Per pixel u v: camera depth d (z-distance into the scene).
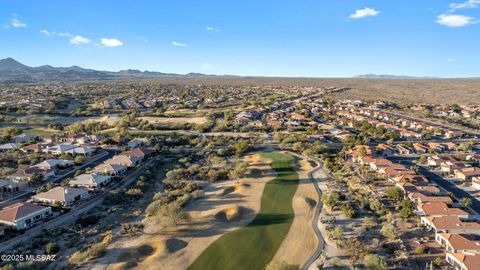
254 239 66.62
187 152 135.25
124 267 57.06
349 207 77.44
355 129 184.00
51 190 85.31
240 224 72.94
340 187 93.12
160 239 66.25
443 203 76.69
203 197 88.38
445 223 67.00
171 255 60.88
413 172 99.12
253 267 57.91
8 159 122.06
